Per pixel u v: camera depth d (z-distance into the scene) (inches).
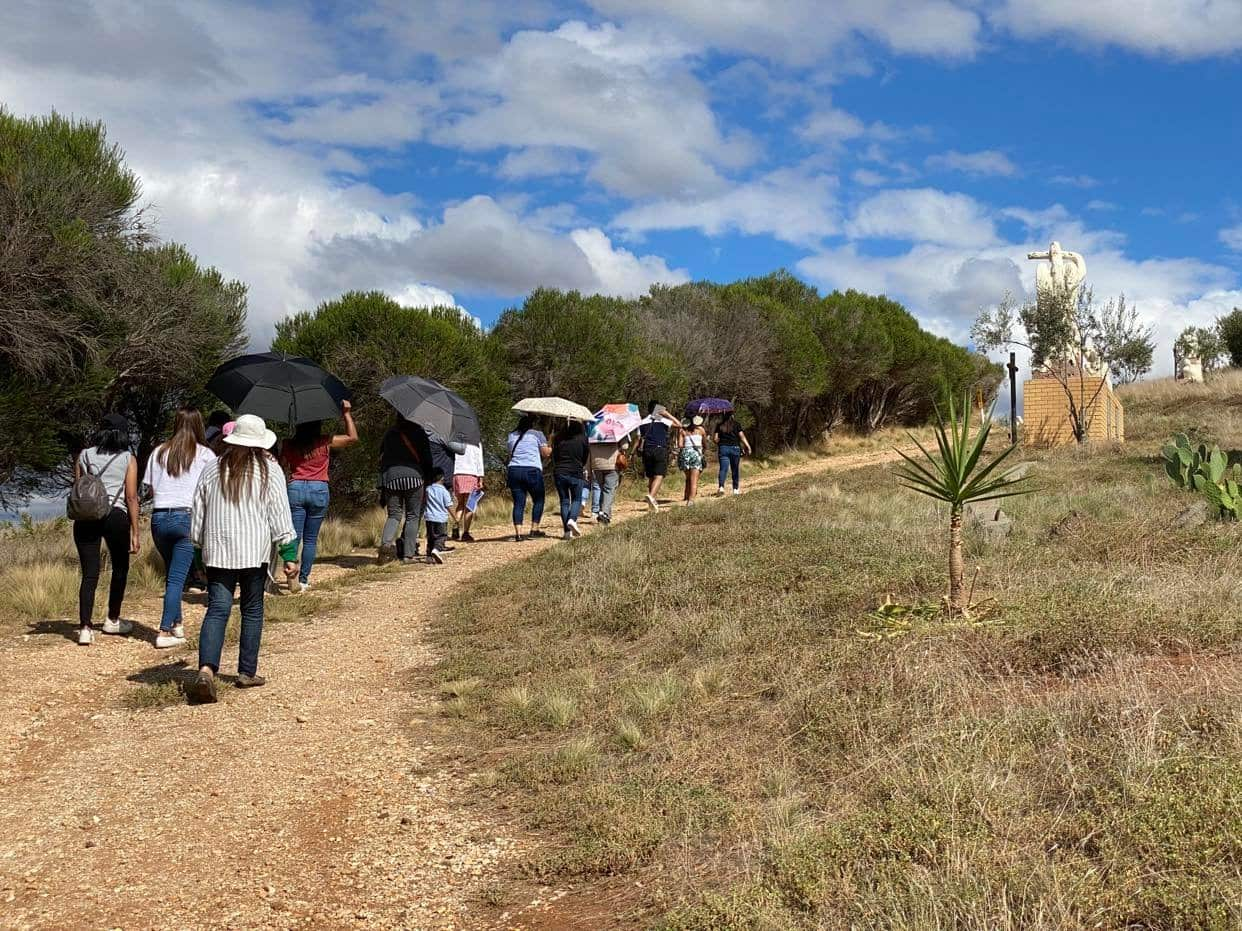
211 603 271.1
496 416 835.4
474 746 228.8
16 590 389.1
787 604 308.3
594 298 1143.6
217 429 392.2
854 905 130.6
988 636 234.5
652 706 230.7
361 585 448.1
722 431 796.0
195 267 645.9
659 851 162.1
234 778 211.9
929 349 1585.9
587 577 393.7
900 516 499.5
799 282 1503.4
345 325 770.2
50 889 161.9
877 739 185.6
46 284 526.9
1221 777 144.6
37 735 241.4
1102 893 122.7
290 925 149.1
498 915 149.9
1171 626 228.4
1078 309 991.0
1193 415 1083.3
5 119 551.2
